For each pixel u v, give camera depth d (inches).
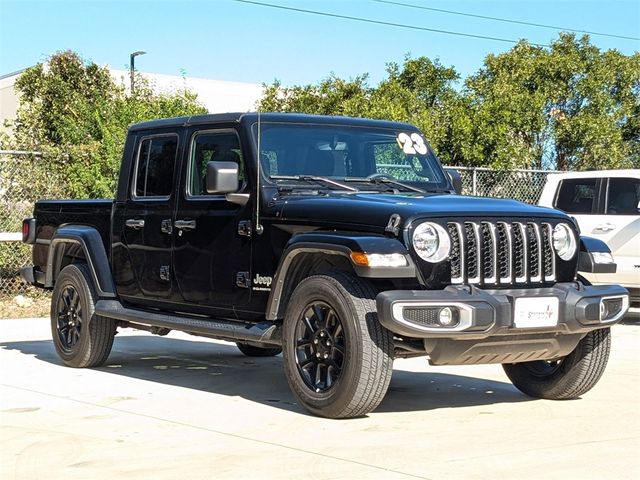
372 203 251.6
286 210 264.5
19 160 545.6
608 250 273.7
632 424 249.3
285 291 263.7
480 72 1013.2
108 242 331.3
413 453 216.4
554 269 261.0
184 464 207.2
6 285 550.6
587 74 992.2
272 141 282.0
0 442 227.6
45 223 361.7
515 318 243.4
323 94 960.3
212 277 285.7
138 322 307.4
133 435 234.4
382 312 233.9
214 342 421.1
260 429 241.0
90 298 332.2
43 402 276.2
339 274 247.4
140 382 312.2
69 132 598.9
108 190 554.9
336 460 210.2
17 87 907.4
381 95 868.0
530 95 920.3
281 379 320.8
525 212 258.7
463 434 236.4
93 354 335.6
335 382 245.4
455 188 307.0
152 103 630.5
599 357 274.4
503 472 200.4
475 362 254.4
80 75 887.1
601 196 500.7
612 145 957.8
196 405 272.7
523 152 829.8
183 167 299.9
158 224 305.7
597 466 205.6
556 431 240.5
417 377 326.0
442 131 780.0
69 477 197.0
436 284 243.0
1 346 396.5
